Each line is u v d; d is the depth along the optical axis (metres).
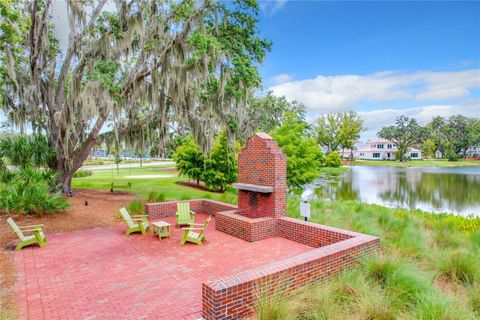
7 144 12.22
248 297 3.88
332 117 67.56
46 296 4.59
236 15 12.24
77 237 8.20
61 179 13.76
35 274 5.52
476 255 6.13
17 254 6.69
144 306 4.26
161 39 12.27
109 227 9.38
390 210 12.55
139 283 5.11
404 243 7.09
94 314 4.02
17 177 11.66
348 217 10.09
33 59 11.95
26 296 4.59
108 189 18.00
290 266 4.41
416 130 83.88
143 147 15.62
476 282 5.06
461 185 29.08
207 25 12.38
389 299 4.02
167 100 14.51
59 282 5.14
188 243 7.65
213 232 8.80
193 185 23.14
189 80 12.20
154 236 8.35
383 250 6.86
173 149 25.11
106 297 4.55
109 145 16.03
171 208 11.17
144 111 18.53
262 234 7.97
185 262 6.22
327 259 4.95
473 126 84.88
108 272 5.63
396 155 85.25
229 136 14.07
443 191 25.33
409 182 31.89
